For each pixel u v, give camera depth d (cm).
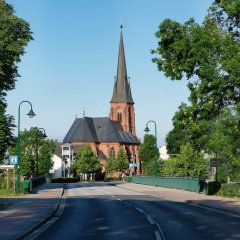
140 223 2002
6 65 4703
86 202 3434
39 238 1559
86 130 15538
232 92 3038
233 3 2888
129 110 16862
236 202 3189
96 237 1557
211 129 3431
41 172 9300
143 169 16800
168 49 3188
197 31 3011
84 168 12100
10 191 4206
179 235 1592
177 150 11906
